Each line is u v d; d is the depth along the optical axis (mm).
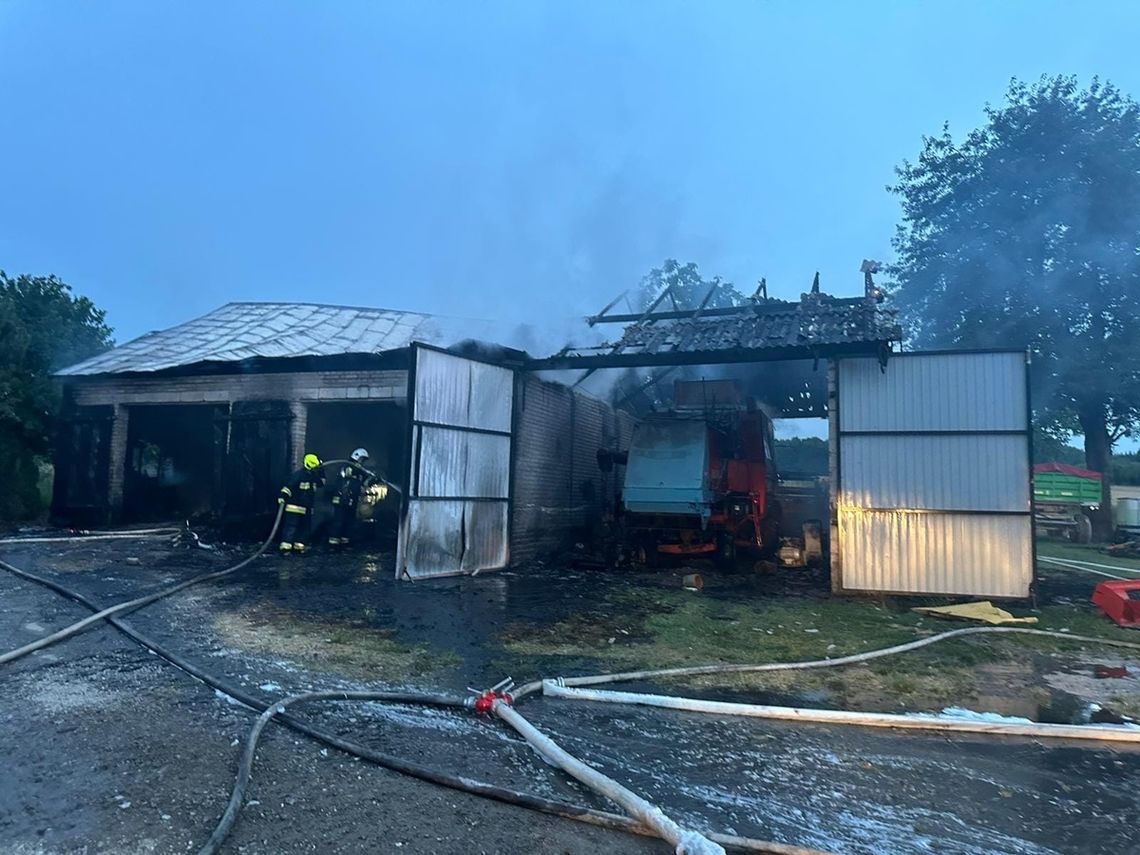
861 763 4195
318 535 12766
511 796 3426
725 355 10461
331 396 13398
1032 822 3529
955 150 23734
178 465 16734
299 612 7484
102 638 6059
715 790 3762
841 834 3348
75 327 18531
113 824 3027
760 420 13680
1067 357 20453
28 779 3398
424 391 10211
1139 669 6336
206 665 5359
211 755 3748
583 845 3092
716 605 9031
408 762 3746
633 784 3781
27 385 16031
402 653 6098
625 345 11570
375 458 15570
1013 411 9555
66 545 11703
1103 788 3924
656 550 12656
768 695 5469
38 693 4598
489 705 4727
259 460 13617
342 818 3188
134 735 3965
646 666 6094
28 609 6883
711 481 12266
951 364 9812
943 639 7395
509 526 11953
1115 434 23891
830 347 9914
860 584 9883
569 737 4430
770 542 14180
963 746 4504
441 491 10484
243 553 11531
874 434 10016
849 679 5930
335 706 4605
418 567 10016
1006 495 9492
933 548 9680
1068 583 11711
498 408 11844
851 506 10000
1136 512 22906
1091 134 20719
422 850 2967
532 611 8203
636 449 12469
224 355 14055
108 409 15164
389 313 18891
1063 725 4785
